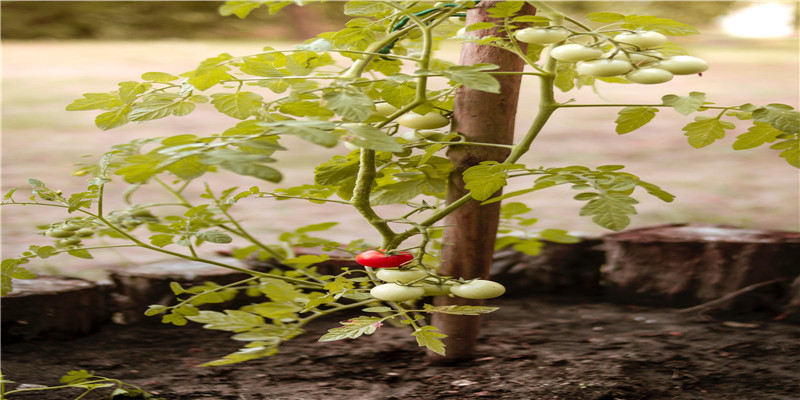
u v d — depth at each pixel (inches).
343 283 90.0
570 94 369.4
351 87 71.8
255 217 189.6
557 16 78.2
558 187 221.1
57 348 109.3
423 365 103.5
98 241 169.5
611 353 106.9
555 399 90.8
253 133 62.9
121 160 94.8
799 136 79.9
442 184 89.6
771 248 121.3
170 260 128.3
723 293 124.3
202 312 93.3
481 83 67.7
